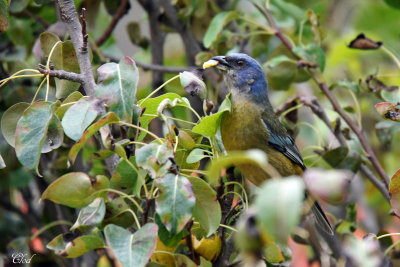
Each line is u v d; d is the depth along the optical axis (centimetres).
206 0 1198
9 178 1116
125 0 1166
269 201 426
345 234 941
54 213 1064
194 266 651
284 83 1183
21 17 1135
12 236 1132
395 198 769
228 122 954
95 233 664
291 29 1440
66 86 774
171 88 1193
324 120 1051
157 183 609
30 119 668
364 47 1059
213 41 1083
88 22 1212
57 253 642
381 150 1387
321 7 1645
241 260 689
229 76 1053
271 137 1020
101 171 1092
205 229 656
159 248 676
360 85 1116
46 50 830
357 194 1334
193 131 732
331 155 997
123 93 668
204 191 659
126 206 658
